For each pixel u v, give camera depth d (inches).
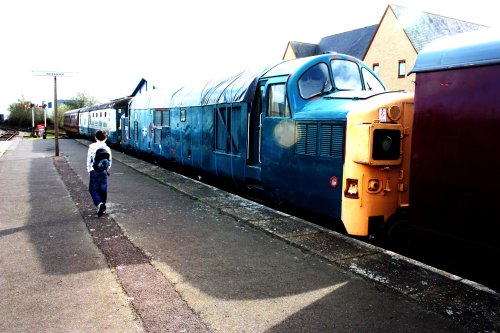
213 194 340.2
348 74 279.4
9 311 140.2
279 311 142.2
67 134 1759.4
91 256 195.0
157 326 131.3
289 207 293.3
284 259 192.2
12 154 711.7
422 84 171.8
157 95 587.2
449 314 138.5
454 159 158.6
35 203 308.8
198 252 201.6
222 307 144.8
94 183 271.3
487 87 148.2
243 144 318.0
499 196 143.5
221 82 378.9
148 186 384.2
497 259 145.1
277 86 278.1
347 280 168.1
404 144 216.2
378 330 130.3
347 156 212.4
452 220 159.8
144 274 173.0
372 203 211.3
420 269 176.2
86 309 142.0
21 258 191.5
